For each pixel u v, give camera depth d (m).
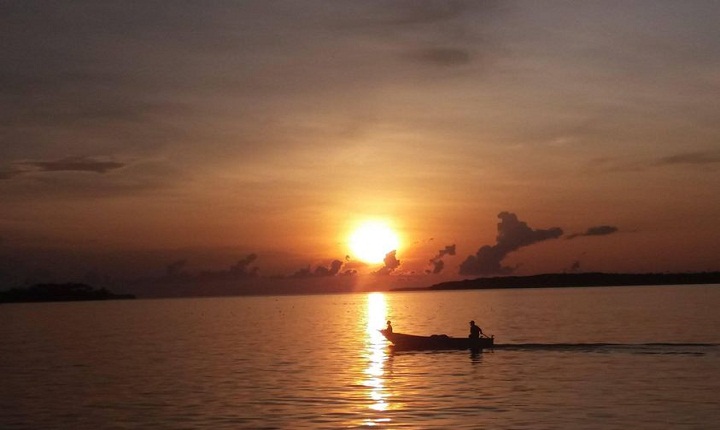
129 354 70.06
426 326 108.38
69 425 34.53
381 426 32.31
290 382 45.97
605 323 99.19
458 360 56.41
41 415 37.09
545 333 83.94
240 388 43.94
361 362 56.69
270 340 84.69
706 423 31.72
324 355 63.34
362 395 40.41
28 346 85.00
